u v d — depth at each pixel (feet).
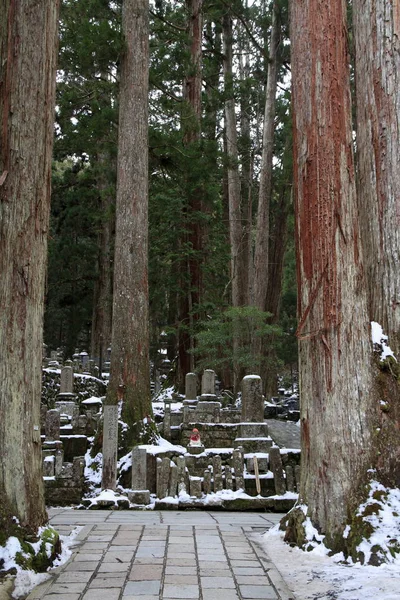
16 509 14.05
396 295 18.33
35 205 15.67
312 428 16.93
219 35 82.53
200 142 59.21
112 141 56.24
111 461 30.66
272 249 80.12
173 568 14.10
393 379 17.11
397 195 18.93
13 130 15.65
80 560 14.83
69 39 51.03
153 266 65.36
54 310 96.63
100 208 85.25
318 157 17.90
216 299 70.18
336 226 17.47
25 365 15.01
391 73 19.53
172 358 84.79
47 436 35.17
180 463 29.68
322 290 17.25
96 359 85.71
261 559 15.03
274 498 28.45
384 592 11.59
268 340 67.21
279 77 81.25
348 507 15.64
